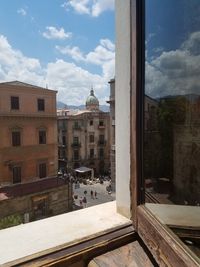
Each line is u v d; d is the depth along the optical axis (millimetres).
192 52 873
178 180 963
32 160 23078
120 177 1457
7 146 21516
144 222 1144
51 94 24281
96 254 1162
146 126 1222
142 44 1202
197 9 842
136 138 1218
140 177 1232
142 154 1229
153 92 1137
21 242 1181
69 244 1158
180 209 938
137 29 1194
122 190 1443
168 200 1010
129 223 1338
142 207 1208
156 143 1116
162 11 1054
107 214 1479
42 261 1049
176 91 964
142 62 1210
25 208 19875
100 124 42188
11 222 11344
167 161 1026
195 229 872
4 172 21344
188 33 892
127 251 1176
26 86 22547
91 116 41406
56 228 1316
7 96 21484
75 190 30141
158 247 973
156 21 1106
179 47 944
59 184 22844
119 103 1443
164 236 926
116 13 1459
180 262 797
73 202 24234
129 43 1318
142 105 1219
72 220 1413
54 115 24500
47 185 22453
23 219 19188
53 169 24469
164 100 1047
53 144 24500
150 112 1177
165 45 1035
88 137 41188
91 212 1520
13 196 19547
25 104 22547
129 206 1388
